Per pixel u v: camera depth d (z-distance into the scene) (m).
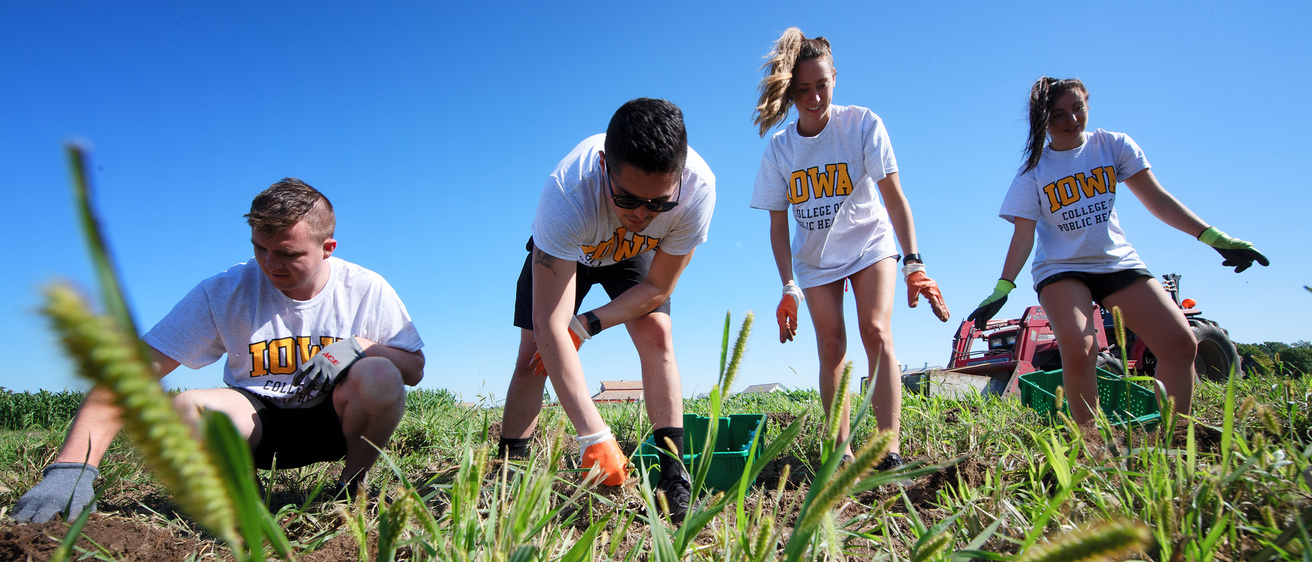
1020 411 4.11
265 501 2.78
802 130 3.76
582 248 3.12
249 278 3.17
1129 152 3.92
